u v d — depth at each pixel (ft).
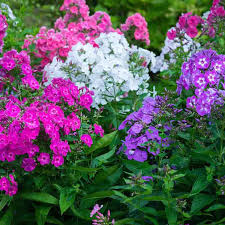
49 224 4.21
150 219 3.89
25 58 4.57
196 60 4.15
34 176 4.12
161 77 5.96
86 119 4.30
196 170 4.08
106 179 4.22
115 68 4.63
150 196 3.95
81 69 4.66
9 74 4.52
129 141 4.18
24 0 6.87
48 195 4.05
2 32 5.41
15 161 4.08
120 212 4.09
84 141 4.12
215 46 5.17
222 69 4.10
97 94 4.70
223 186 3.88
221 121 4.00
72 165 4.11
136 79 4.80
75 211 4.02
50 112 4.02
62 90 4.13
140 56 4.99
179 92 4.38
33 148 3.99
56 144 3.98
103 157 4.23
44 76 4.79
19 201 4.15
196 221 4.08
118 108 4.86
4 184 3.96
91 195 4.00
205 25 5.47
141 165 4.09
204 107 4.01
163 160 4.12
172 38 5.38
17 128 4.00
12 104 4.13
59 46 5.58
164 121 4.16
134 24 6.41
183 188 4.16
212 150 4.10
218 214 4.04
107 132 4.77
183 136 4.13
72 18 6.49
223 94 4.05
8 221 4.09
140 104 4.82
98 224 3.82
